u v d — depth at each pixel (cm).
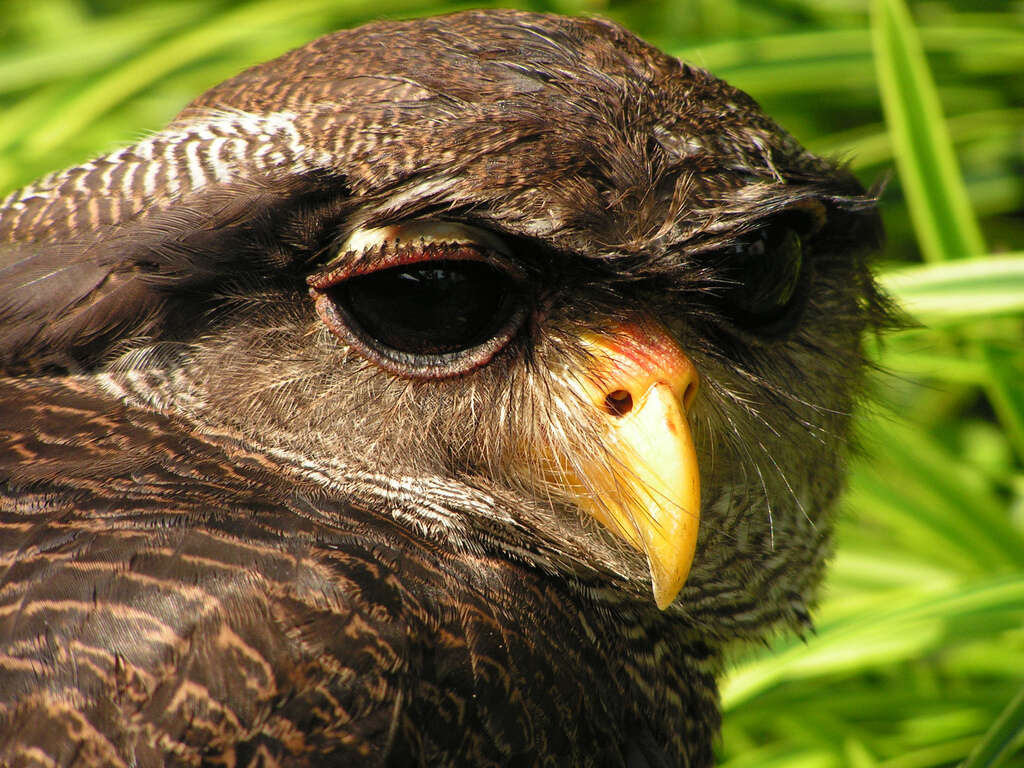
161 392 152
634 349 152
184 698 149
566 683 152
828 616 162
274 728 149
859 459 158
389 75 152
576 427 152
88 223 152
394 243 151
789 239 154
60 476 151
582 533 153
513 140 151
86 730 149
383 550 151
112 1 211
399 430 152
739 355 154
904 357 162
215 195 151
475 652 151
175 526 150
